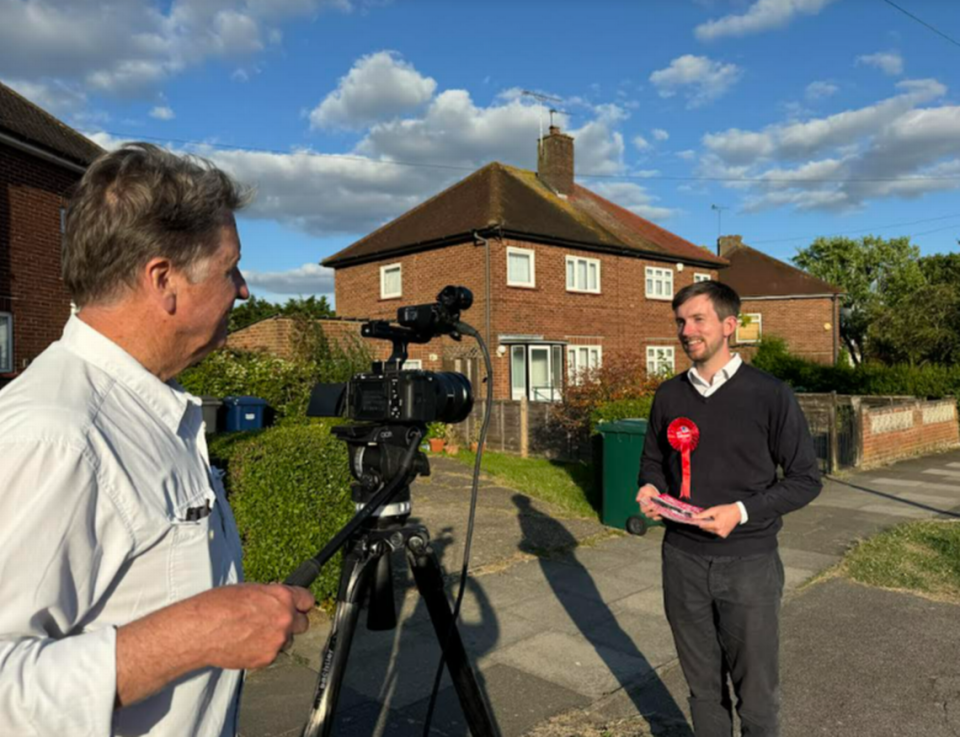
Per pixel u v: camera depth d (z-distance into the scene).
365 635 4.43
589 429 11.72
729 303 2.78
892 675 3.91
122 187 1.18
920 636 4.47
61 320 12.53
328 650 1.92
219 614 1.01
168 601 1.12
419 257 19.38
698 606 2.72
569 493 9.13
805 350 29.69
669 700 3.64
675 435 2.80
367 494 2.13
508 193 19.98
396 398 2.04
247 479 4.70
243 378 11.46
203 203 1.24
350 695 3.65
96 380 1.12
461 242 18.27
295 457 4.61
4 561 0.91
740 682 2.67
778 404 2.65
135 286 1.19
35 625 0.94
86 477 1.00
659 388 3.03
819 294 29.42
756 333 30.31
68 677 0.89
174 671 0.97
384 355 16.62
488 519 7.67
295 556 4.63
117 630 0.96
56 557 0.95
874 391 18.83
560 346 18.84
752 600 2.59
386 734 3.27
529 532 7.10
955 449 14.36
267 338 14.65
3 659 0.88
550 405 12.82
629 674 3.93
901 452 13.07
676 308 2.85
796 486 2.56
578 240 19.09
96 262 1.18
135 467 1.09
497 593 5.29
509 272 18.08
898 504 8.83
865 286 42.88
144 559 1.10
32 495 0.94
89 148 13.93
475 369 17.58
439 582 2.12
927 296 23.19
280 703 3.53
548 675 3.92
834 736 3.28
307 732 1.82
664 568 2.84
